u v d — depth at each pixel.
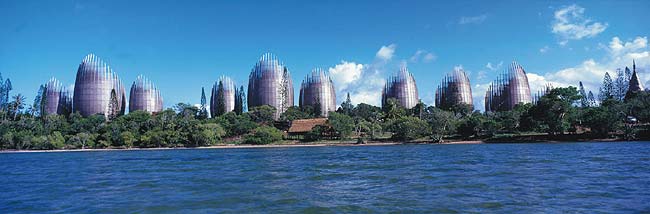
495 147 68.81
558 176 26.00
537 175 26.73
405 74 194.12
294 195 20.95
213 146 105.31
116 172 35.59
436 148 70.25
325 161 44.59
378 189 22.34
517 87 180.62
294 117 140.88
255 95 190.00
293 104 191.50
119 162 49.66
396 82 194.00
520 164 34.81
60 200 20.83
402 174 29.33
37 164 48.41
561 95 89.00
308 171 33.56
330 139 109.69
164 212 17.34
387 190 21.89
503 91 183.50
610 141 80.06
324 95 190.88
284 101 168.50
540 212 15.81
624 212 15.62
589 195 19.08
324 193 21.41
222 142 112.19
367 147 83.44
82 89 181.12
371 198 19.53
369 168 34.91
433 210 16.52
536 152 51.16
